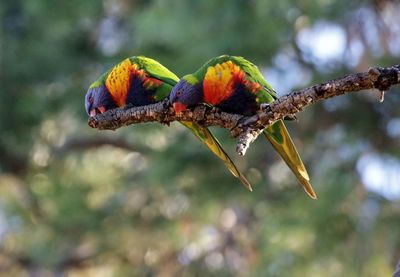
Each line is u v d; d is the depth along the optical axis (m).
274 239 14.64
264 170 15.41
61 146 17.94
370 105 13.96
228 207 16.86
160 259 17.19
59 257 16.78
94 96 6.99
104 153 18.78
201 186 15.31
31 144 16.89
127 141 17.81
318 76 13.50
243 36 13.44
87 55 16.73
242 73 6.55
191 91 6.38
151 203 16.88
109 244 16.94
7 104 16.25
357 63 13.35
